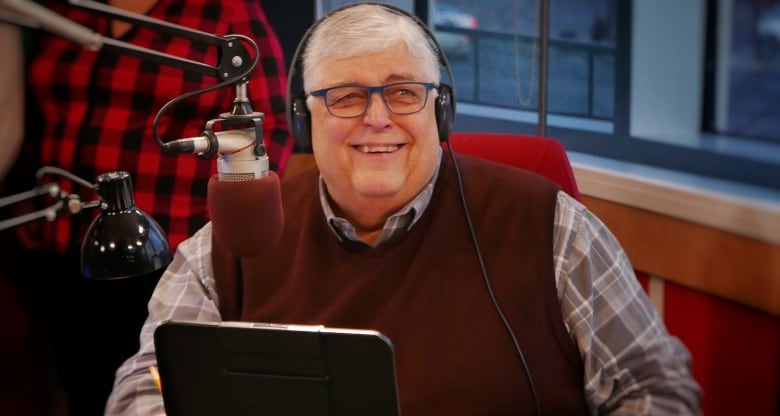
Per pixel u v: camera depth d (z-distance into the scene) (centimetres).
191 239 174
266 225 120
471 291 152
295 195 170
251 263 164
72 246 222
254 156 119
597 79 235
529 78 254
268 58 223
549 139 184
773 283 166
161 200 216
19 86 219
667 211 190
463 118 271
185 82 212
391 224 155
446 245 156
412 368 149
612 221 206
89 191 217
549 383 149
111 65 212
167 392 122
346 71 152
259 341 114
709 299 184
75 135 217
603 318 151
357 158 154
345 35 152
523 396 147
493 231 156
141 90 212
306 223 164
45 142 222
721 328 182
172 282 171
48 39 221
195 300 167
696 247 184
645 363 150
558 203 158
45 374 264
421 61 153
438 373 147
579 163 220
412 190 156
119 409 156
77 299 229
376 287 155
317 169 173
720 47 214
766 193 180
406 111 152
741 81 210
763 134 207
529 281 151
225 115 117
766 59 205
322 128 155
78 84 215
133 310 227
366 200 157
